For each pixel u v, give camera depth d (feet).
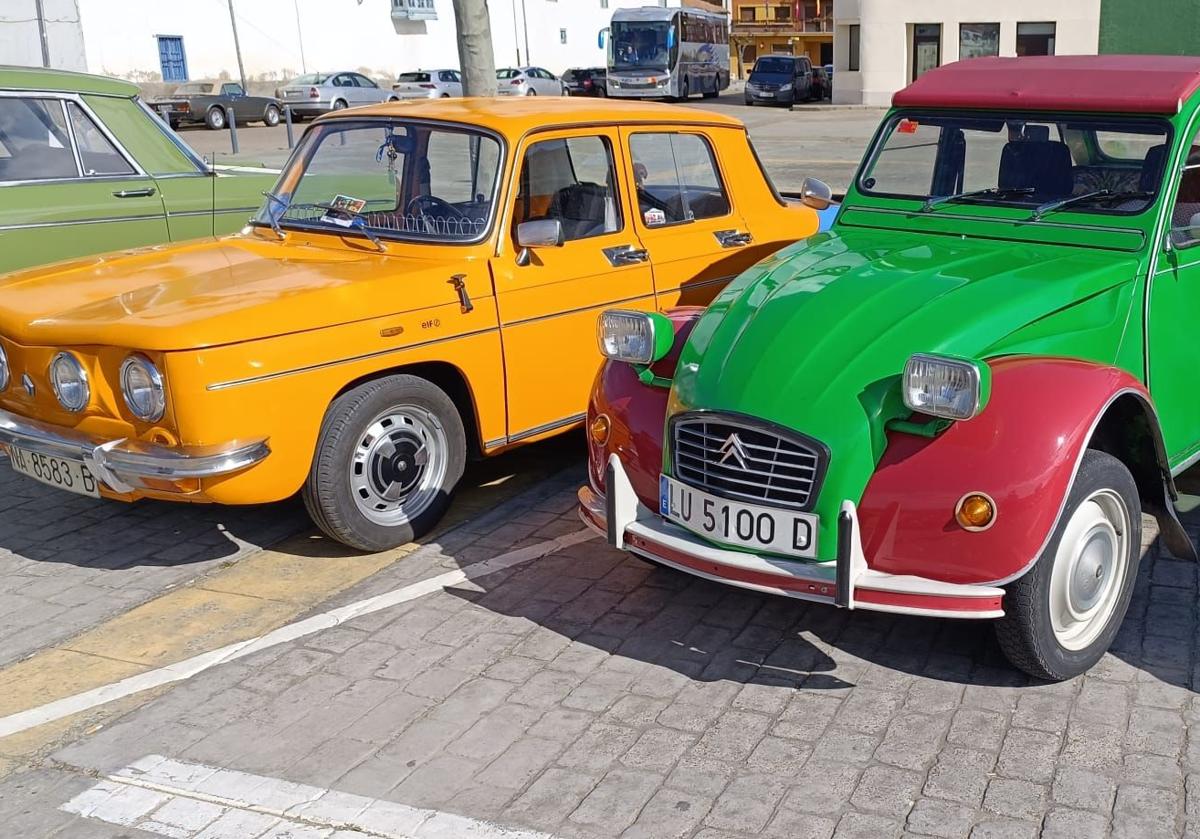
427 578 16.53
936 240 16.30
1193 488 18.38
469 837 10.94
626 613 15.34
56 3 113.19
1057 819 10.85
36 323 15.85
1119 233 15.02
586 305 18.86
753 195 22.24
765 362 13.01
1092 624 13.34
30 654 14.83
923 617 13.78
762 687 13.42
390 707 13.25
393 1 148.46
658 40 135.54
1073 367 12.68
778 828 10.90
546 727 12.74
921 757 11.91
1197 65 16.01
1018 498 11.77
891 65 119.03
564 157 18.83
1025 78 16.52
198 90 120.26
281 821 11.30
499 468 20.97
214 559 17.57
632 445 14.30
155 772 12.19
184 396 14.65
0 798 11.84
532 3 173.06
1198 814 10.85
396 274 16.84
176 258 18.69
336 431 16.12
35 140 24.25
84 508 19.93
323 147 19.88
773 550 12.79
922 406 11.93
